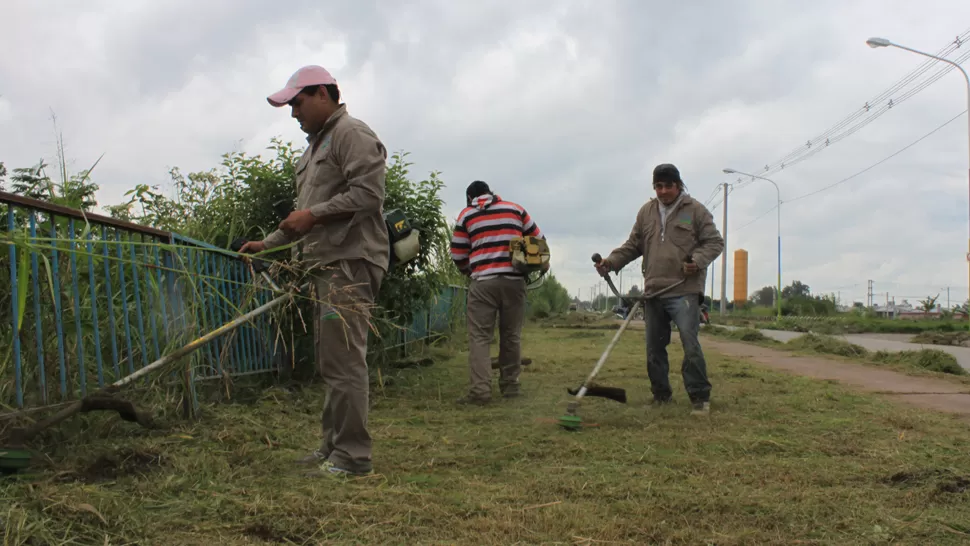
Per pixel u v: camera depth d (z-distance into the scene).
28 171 4.06
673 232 5.08
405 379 6.44
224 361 4.64
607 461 3.34
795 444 3.69
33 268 3.07
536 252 5.46
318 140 3.17
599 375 6.98
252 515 2.39
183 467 2.91
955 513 2.57
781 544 2.27
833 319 27.38
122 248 3.75
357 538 2.24
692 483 2.94
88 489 2.51
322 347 3.03
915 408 4.96
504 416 4.62
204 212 5.64
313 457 3.20
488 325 5.46
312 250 3.07
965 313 33.66
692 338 4.82
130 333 3.90
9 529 2.06
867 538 2.32
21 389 3.05
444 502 2.62
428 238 6.86
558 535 2.31
